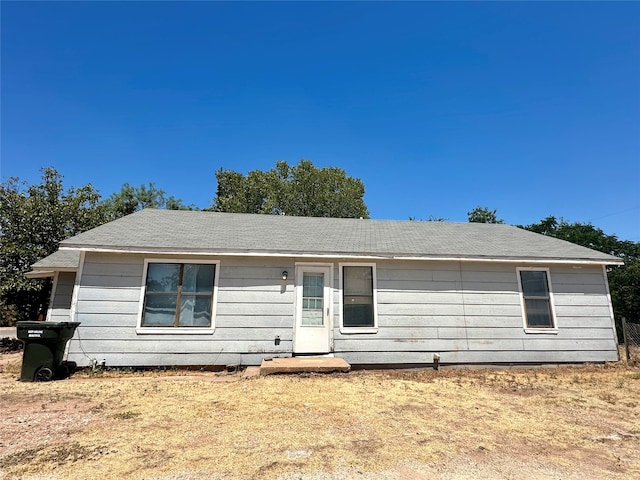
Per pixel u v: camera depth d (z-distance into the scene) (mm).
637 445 4219
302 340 8891
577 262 9641
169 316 8484
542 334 9523
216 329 8539
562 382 7715
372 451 3852
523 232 12562
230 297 8734
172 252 8367
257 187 28797
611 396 6547
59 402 5660
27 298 12711
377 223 12875
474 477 3303
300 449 3873
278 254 8797
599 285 10000
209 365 8375
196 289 8703
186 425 4613
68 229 13953
